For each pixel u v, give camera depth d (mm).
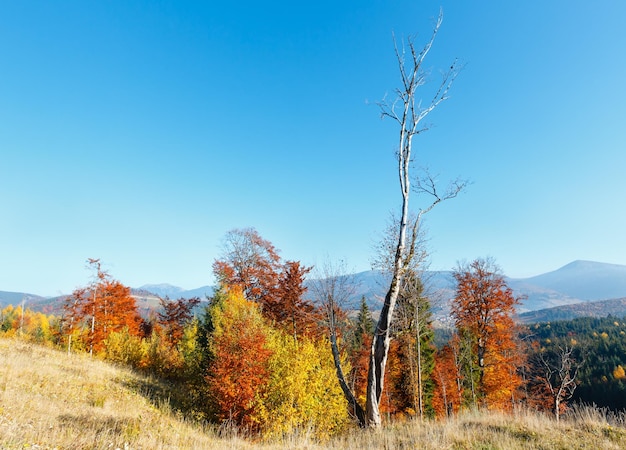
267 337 19438
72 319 32469
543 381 26656
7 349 21656
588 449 7969
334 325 18312
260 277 37188
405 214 13773
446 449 8242
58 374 17812
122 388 19203
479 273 27062
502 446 8125
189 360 28719
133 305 36219
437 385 34000
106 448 7461
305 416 15859
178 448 9211
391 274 14141
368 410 12914
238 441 11992
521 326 27125
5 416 8281
